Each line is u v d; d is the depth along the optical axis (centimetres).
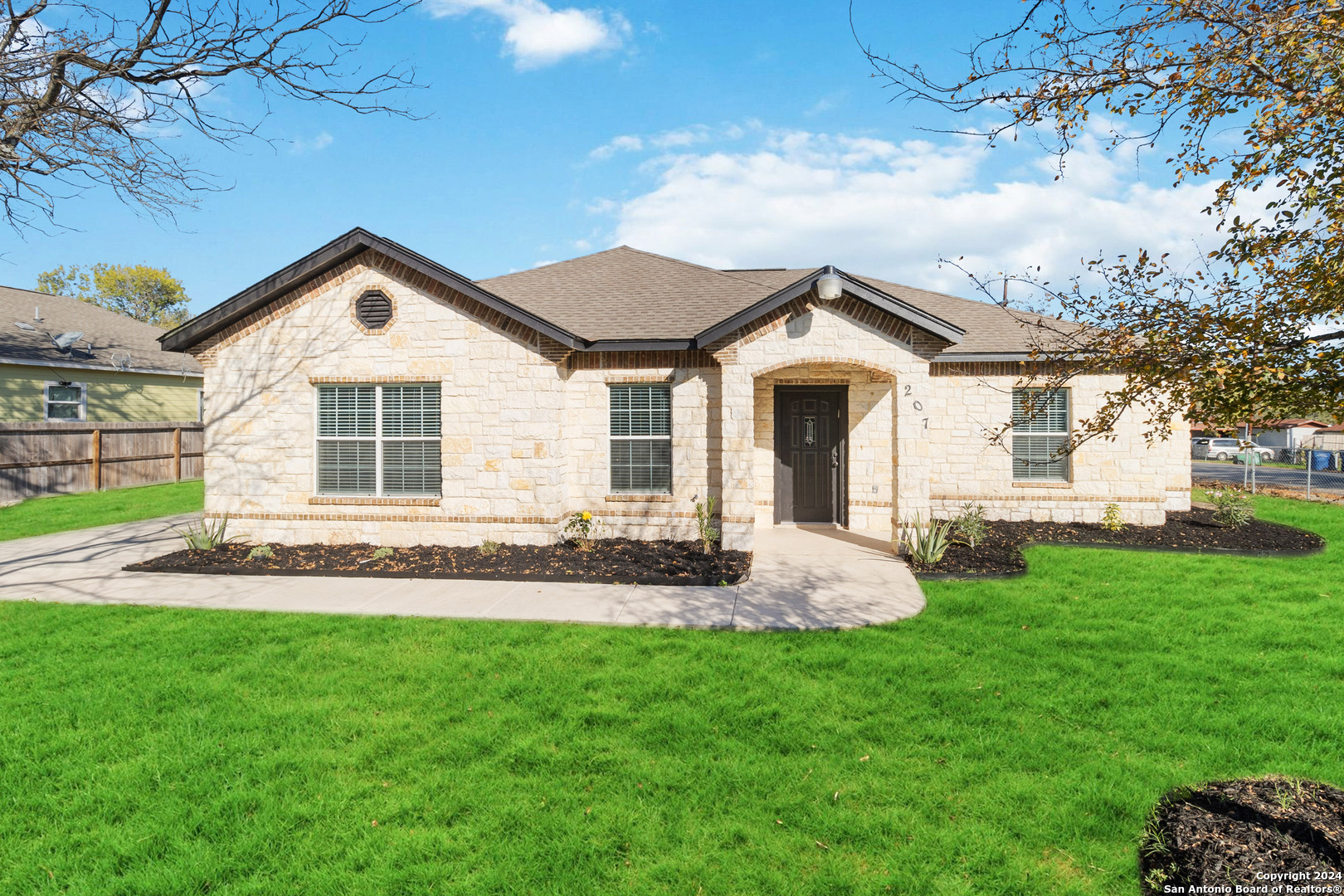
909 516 1148
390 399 1216
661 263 1644
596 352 1254
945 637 743
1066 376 502
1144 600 870
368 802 447
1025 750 503
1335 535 1326
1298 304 388
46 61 848
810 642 733
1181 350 433
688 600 897
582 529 1214
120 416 2366
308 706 580
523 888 373
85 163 900
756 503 1404
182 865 389
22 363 2031
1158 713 557
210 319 1184
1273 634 734
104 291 5419
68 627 791
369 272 1197
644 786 464
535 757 496
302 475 1219
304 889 374
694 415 1244
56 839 414
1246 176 427
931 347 1133
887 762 490
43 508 1697
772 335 1151
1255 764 479
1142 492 1387
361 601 897
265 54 801
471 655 698
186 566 1069
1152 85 438
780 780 470
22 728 541
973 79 481
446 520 1193
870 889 369
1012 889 369
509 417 1178
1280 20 392
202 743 519
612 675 643
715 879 378
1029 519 1422
